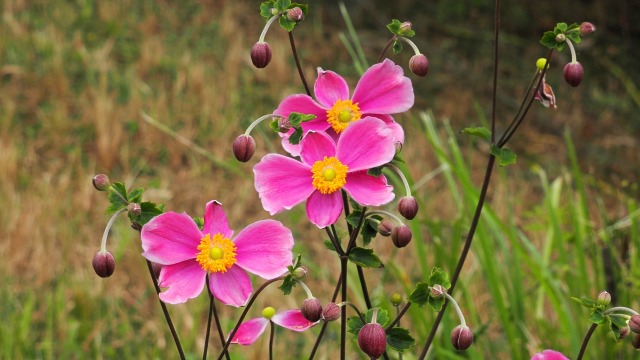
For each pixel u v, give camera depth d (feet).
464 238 4.42
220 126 8.34
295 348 5.10
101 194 6.94
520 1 12.01
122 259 6.19
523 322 3.54
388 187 2.20
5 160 7.17
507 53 11.48
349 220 2.27
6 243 6.08
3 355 4.64
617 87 11.26
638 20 11.80
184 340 4.99
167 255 2.17
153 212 2.18
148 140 8.07
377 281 5.66
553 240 4.54
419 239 3.37
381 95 2.31
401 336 2.27
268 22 2.26
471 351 3.40
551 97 2.41
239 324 2.25
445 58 10.97
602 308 2.22
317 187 2.19
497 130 9.73
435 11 11.91
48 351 4.91
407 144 8.55
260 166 2.21
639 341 2.22
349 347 4.65
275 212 2.20
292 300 5.38
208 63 9.78
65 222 6.63
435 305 2.19
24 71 8.70
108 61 9.29
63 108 8.27
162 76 9.22
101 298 5.67
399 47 2.32
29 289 5.58
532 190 8.61
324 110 2.30
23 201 6.81
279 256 2.20
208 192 7.50
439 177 8.24
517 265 3.55
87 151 8.00
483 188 2.47
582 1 12.17
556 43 2.33
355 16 11.34
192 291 2.18
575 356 3.37
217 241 2.18
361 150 2.21
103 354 5.19
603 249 3.97
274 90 9.34
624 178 9.42
